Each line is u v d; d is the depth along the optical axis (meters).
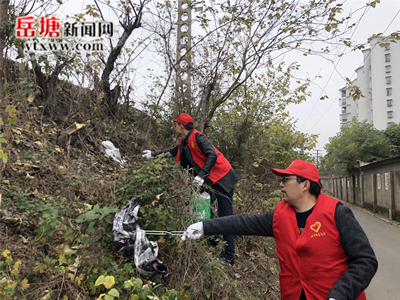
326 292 1.69
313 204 1.88
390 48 42.56
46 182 3.05
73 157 3.92
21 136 3.49
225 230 2.10
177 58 6.51
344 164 21.75
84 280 1.99
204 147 3.38
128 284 1.91
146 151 3.90
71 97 4.88
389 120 42.75
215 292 2.54
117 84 5.65
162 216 2.47
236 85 6.86
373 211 16.73
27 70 4.18
